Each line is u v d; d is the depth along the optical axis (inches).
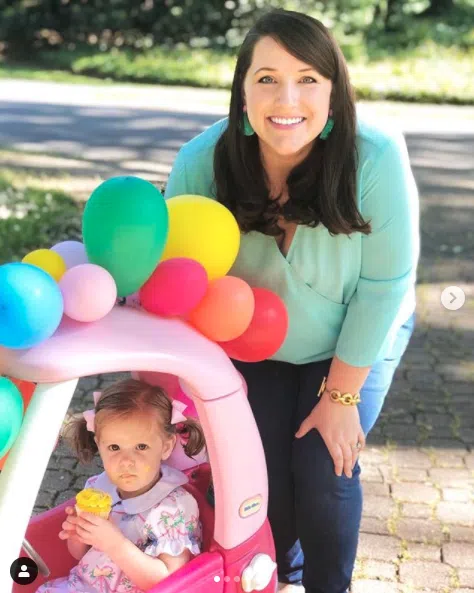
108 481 82.4
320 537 82.7
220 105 478.0
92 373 62.2
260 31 72.1
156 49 626.5
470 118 460.4
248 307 72.2
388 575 103.8
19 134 376.5
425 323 194.4
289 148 72.6
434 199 298.0
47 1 647.8
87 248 68.2
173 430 79.1
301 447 81.9
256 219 78.0
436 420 146.6
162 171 314.2
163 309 68.9
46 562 83.1
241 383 73.1
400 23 681.0
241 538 76.0
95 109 449.7
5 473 60.2
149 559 74.9
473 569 105.3
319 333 83.1
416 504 120.0
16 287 58.4
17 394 59.3
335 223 75.0
